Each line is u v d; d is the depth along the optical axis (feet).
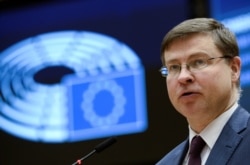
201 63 14.08
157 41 32.78
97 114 32.60
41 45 35.37
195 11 32.09
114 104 32.45
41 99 34.30
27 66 35.27
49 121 33.71
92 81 33.40
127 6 34.09
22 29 36.17
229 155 13.07
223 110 14.26
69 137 33.01
